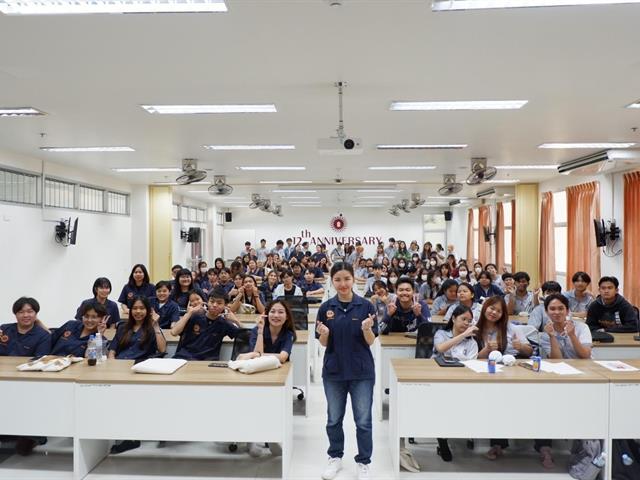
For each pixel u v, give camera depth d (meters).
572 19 2.84
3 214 6.93
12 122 5.39
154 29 2.98
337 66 3.63
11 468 3.54
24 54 3.38
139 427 3.26
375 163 8.41
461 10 2.72
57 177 8.42
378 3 2.65
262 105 4.73
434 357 3.90
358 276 12.70
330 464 3.46
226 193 9.88
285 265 11.86
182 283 6.34
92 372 3.44
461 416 3.24
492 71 3.75
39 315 7.80
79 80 3.94
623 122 5.44
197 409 3.23
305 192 13.66
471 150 7.18
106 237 10.27
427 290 7.99
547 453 3.59
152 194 11.97
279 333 3.94
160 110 4.91
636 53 3.38
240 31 3.01
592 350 4.55
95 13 2.74
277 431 3.23
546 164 8.55
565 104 4.70
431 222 20.55
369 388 3.40
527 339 4.07
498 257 14.29
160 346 4.25
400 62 3.54
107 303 5.39
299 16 2.81
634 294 7.80
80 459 3.32
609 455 3.21
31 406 3.32
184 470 3.50
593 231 9.03
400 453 3.51
